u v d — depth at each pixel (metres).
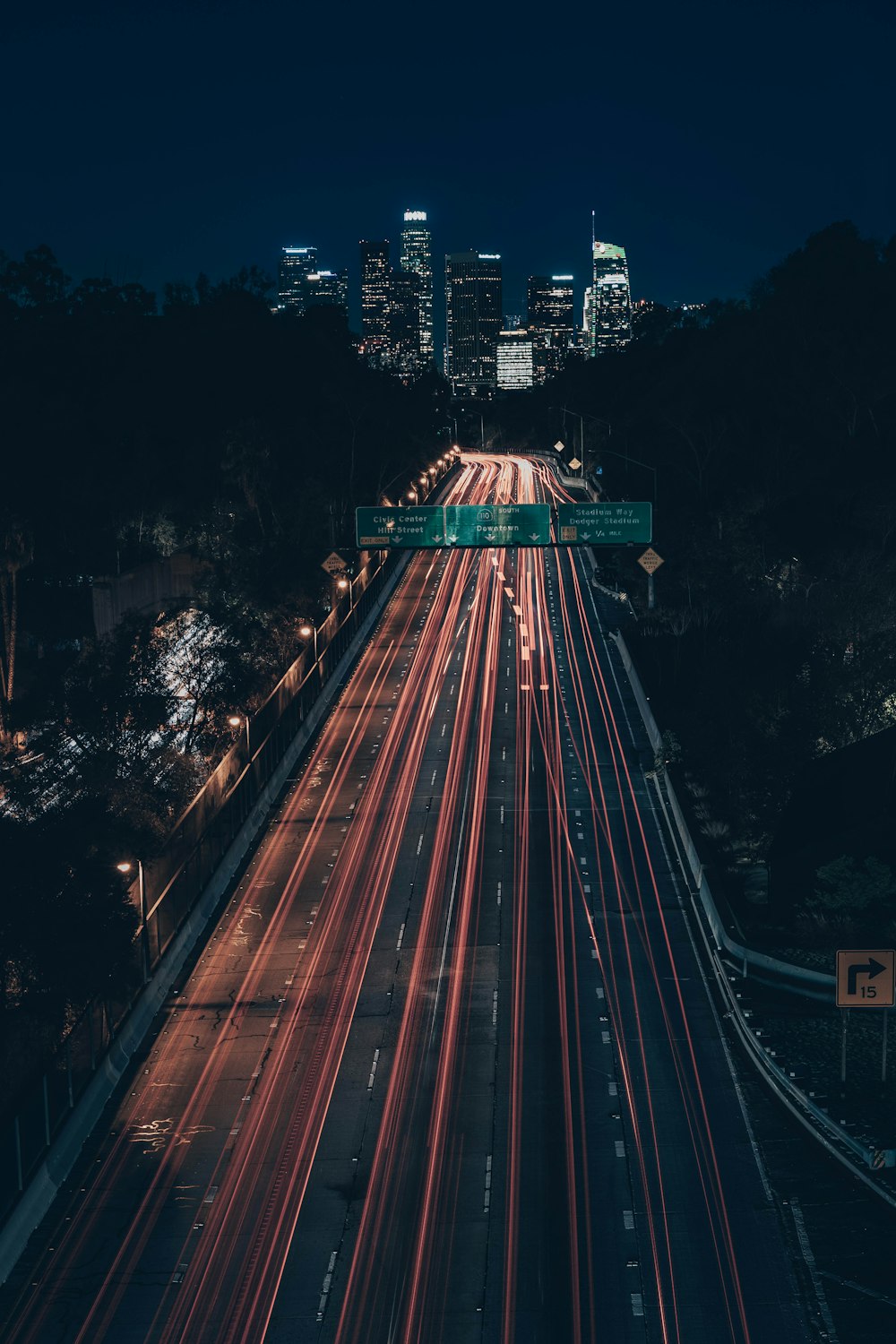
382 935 41.56
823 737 61.06
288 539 98.31
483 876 46.38
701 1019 35.22
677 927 41.62
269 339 155.75
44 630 94.38
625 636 85.62
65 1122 29.73
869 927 39.91
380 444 153.25
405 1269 24.70
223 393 138.50
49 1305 24.06
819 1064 31.94
